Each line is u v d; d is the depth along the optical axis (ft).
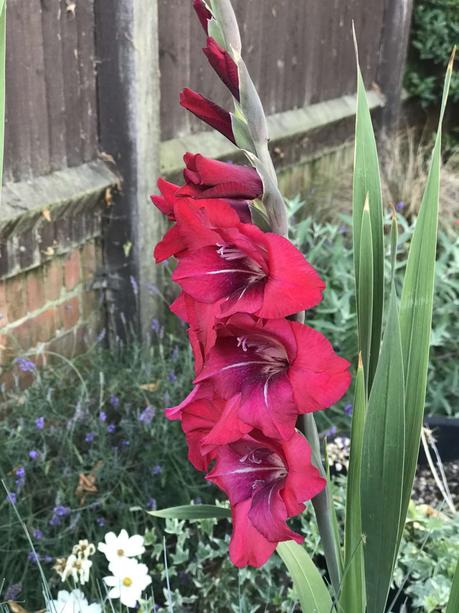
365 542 1.57
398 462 1.47
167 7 4.35
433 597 2.53
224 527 3.43
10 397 3.89
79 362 4.26
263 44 5.48
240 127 1.35
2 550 2.97
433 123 8.69
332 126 6.61
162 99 4.52
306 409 1.36
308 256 4.70
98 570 3.05
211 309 1.41
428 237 1.50
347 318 4.30
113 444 3.75
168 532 3.07
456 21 7.95
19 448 3.43
